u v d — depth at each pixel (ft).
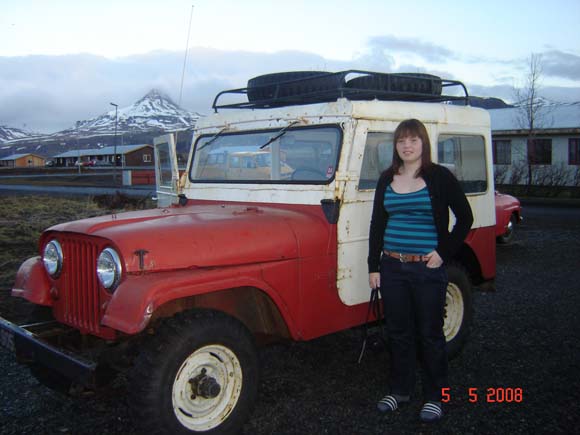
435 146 13.94
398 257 11.27
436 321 11.33
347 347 15.83
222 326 10.24
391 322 11.64
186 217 11.68
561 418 11.52
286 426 11.27
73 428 11.41
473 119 15.16
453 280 14.10
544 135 84.07
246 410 10.66
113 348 10.43
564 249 32.89
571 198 74.08
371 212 12.73
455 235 11.00
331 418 11.62
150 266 9.89
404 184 11.24
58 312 11.90
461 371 14.11
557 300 21.03
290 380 13.60
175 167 19.66
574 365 14.46
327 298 12.12
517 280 24.56
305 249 11.66
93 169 258.57
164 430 9.57
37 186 120.06
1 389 13.37
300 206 12.69
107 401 12.65
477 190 15.35
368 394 12.78
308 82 14.52
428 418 11.29
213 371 10.31
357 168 12.38
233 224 11.18
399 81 14.34
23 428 11.41
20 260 27.96
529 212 56.70
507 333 17.13
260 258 11.01
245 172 14.20
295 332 11.62
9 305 19.89
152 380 9.47
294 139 13.10
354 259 12.49
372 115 12.59
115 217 11.78
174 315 10.17
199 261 10.33
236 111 14.65
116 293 9.58
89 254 10.80
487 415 11.69
